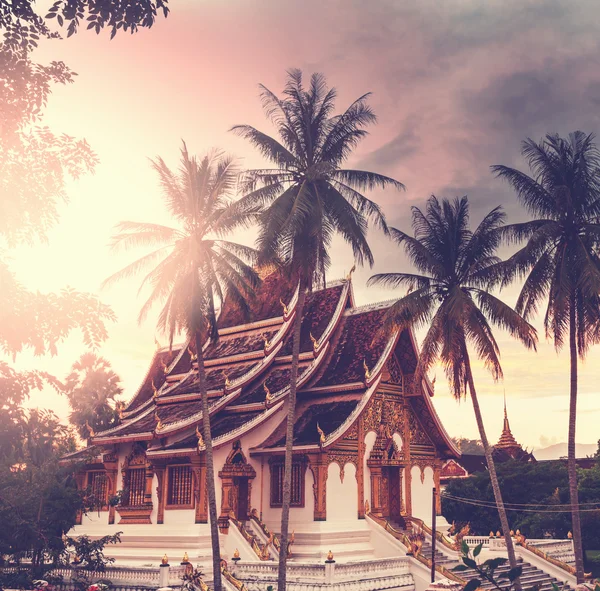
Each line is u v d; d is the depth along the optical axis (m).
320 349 39.56
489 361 31.02
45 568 28.38
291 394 27.94
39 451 35.19
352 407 36.59
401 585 30.16
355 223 27.89
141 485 38.12
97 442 39.25
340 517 34.91
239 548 33.22
